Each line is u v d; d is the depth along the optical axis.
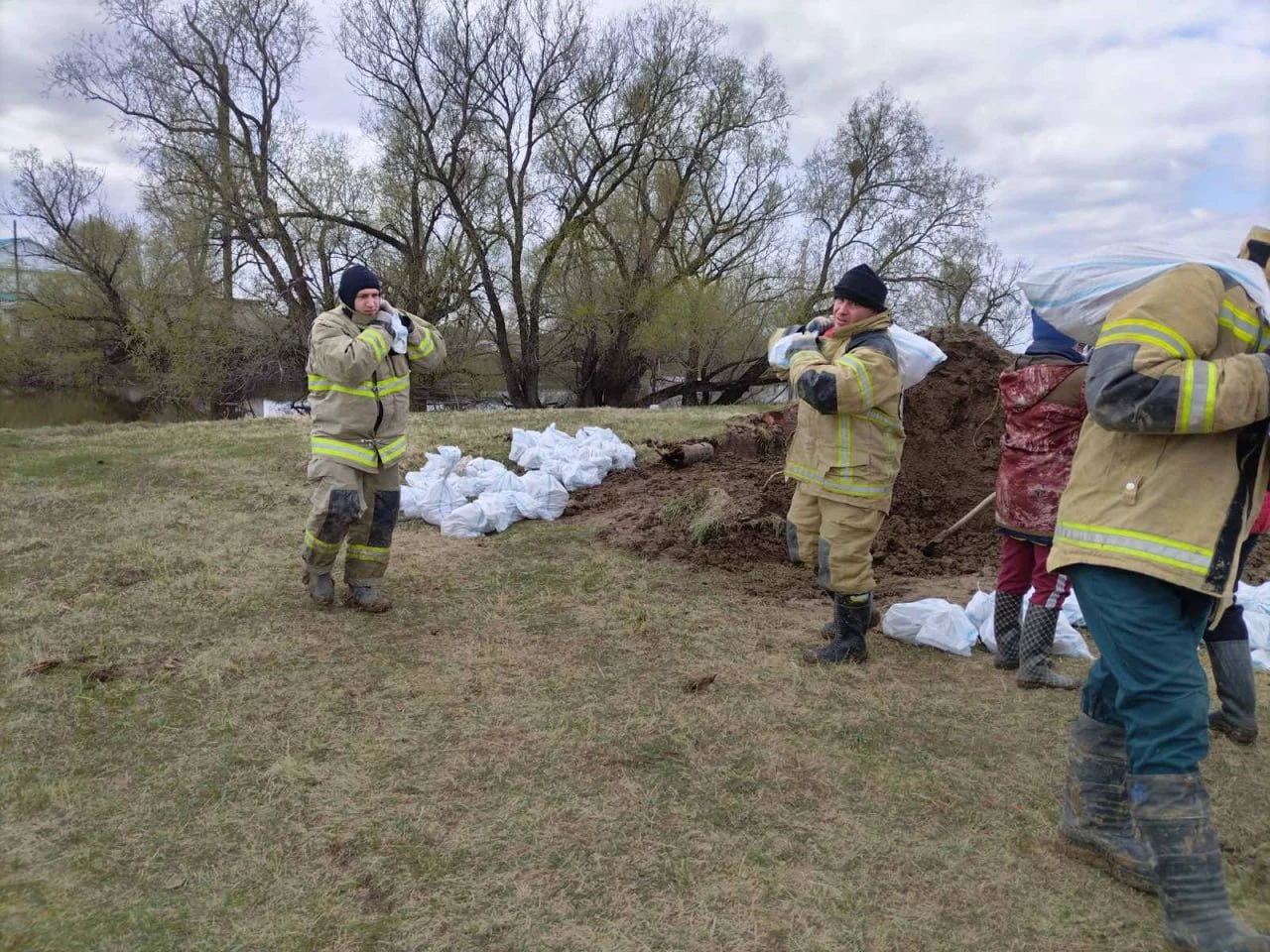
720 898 2.55
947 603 4.57
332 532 4.59
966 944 2.38
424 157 28.78
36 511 6.87
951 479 6.58
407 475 7.85
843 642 4.21
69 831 2.82
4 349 31.06
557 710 3.70
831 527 4.01
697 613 4.90
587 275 31.70
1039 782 3.19
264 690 3.84
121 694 3.78
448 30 27.77
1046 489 3.84
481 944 2.36
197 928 2.40
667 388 34.22
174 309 28.45
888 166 33.00
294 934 2.39
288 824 2.87
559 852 2.75
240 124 27.78
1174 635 2.37
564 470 8.13
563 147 30.67
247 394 29.45
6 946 2.31
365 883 2.60
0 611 4.71
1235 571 2.36
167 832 2.83
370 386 4.57
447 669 4.09
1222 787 3.18
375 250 30.02
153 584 5.17
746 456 8.78
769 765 3.28
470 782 3.13
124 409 29.55
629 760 3.30
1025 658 3.97
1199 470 2.33
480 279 31.36
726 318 32.06
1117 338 2.35
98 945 2.33
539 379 35.47
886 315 3.88
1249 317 2.38
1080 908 2.53
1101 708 2.73
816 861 2.73
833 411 3.71
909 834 2.87
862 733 3.53
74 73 25.94
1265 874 2.68
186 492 7.61
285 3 27.22
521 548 6.16
